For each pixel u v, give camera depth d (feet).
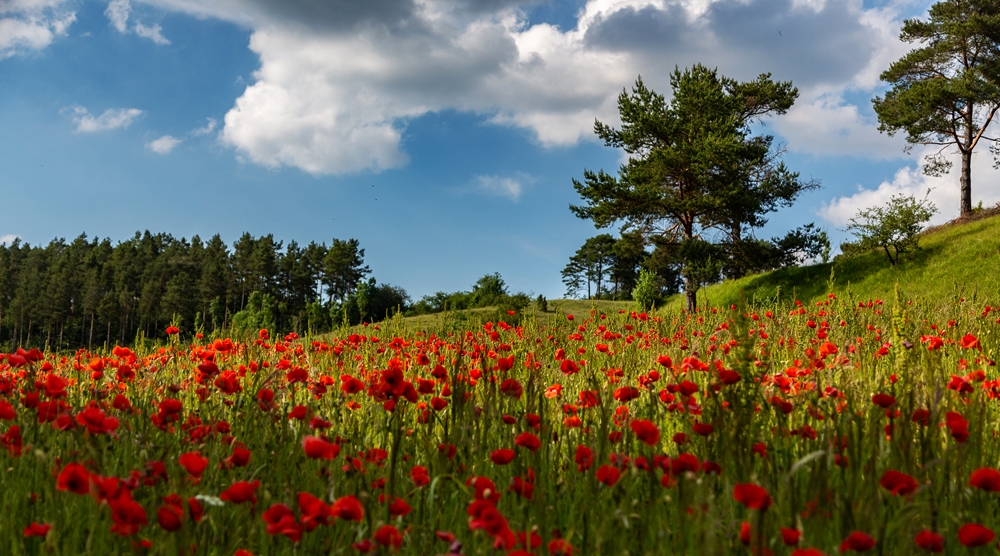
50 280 302.04
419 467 7.01
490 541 5.32
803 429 8.09
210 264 299.79
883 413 7.93
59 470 6.99
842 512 5.71
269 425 8.86
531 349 21.68
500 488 7.47
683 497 5.82
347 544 5.98
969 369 15.39
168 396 12.54
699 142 77.36
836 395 9.34
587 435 8.48
